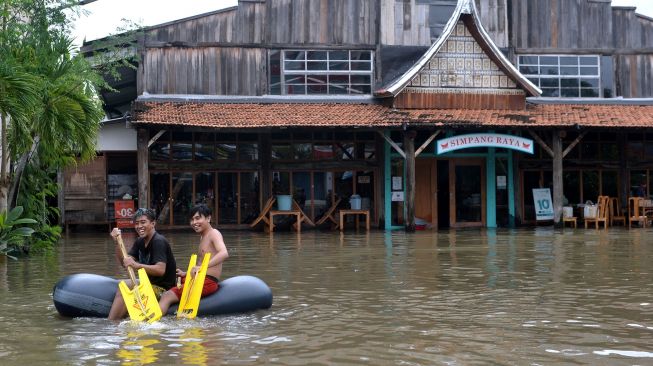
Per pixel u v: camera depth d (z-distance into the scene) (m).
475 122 22.72
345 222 24.92
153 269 9.27
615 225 25.42
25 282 12.09
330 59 25.05
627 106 25.56
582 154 25.73
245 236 21.80
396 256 15.85
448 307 9.63
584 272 12.97
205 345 7.54
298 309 9.51
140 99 23.88
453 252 16.61
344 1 25.09
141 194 21.97
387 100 24.50
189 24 24.31
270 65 24.80
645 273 12.81
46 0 17.50
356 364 6.81
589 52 26.02
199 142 24.25
